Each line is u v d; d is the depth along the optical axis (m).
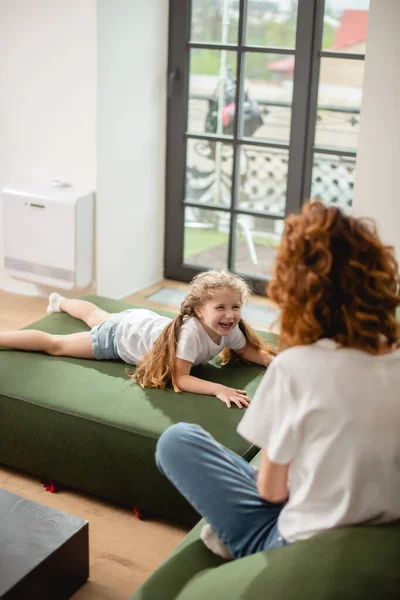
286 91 3.85
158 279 4.42
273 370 1.40
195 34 3.97
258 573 1.42
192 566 1.64
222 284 2.48
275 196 4.05
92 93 3.64
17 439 2.43
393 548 1.38
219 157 4.12
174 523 2.31
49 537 1.88
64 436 2.33
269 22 3.78
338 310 1.35
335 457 1.37
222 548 1.65
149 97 3.99
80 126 3.72
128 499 2.29
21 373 2.55
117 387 2.48
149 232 4.25
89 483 2.35
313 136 3.85
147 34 3.86
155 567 2.12
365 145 3.35
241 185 4.12
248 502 1.60
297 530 1.45
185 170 4.22
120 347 2.66
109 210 3.89
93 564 2.11
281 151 3.96
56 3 3.60
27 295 4.15
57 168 3.86
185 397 2.42
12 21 3.74
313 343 1.38
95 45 3.55
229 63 3.93
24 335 2.72
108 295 4.03
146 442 2.20
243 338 2.65
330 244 1.33
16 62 3.79
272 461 1.40
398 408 1.35
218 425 2.26
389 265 1.37
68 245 3.73
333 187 3.90
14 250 3.90
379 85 3.25
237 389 2.51
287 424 1.38
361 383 1.34
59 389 2.45
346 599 1.31
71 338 2.73
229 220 4.20
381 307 1.34
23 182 3.94
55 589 1.88
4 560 1.78
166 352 2.50
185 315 2.55
